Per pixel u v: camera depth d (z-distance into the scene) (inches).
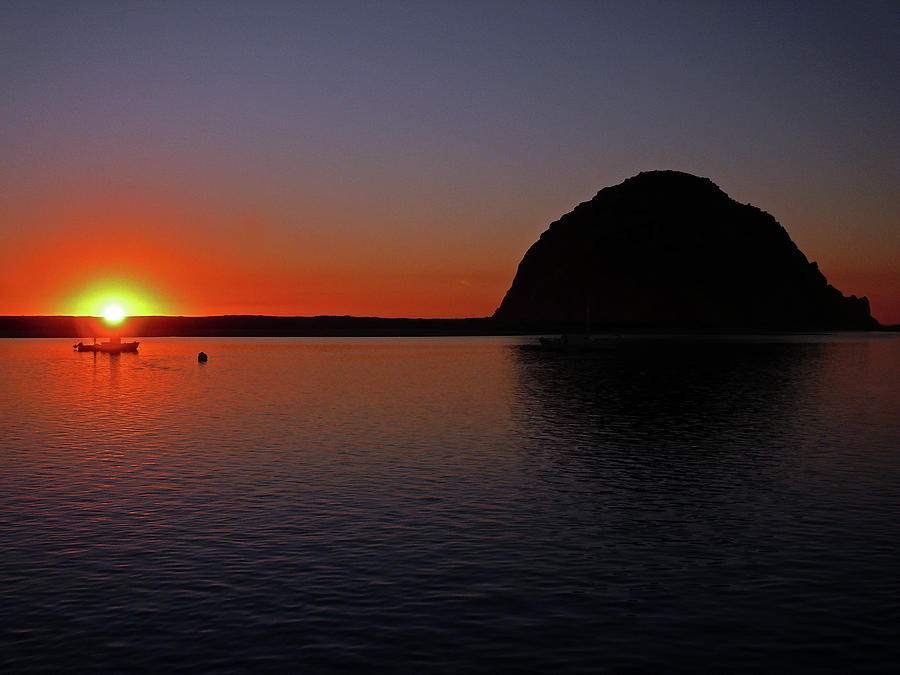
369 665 530.3
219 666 528.4
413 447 1422.2
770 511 943.7
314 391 2640.3
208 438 1537.9
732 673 520.7
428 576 703.7
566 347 6250.0
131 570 717.9
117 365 4338.1
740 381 3075.8
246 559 749.9
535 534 841.5
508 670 524.1
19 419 1877.5
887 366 4106.8
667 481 1121.4
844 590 669.9
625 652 550.6
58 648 555.2
